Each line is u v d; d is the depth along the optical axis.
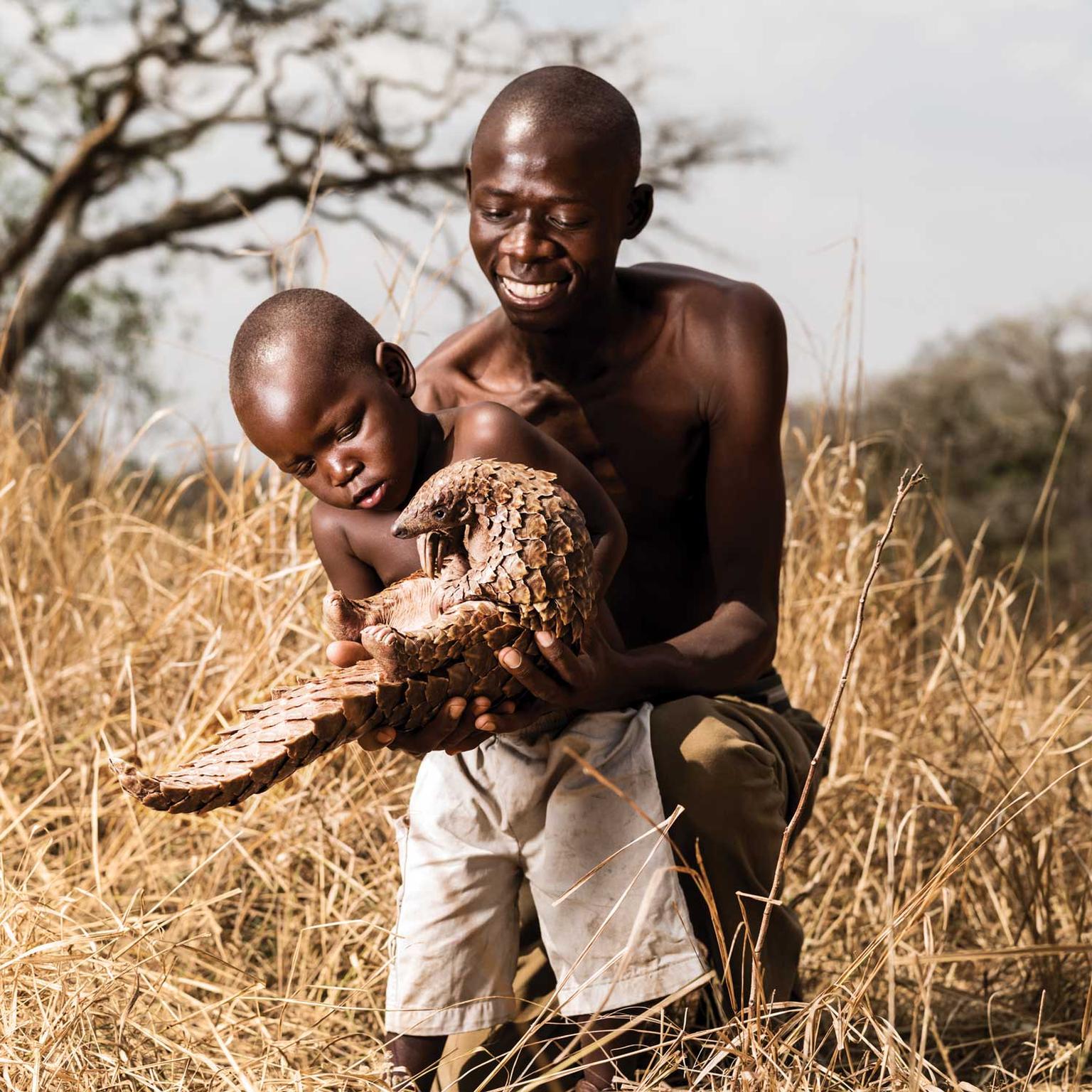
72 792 3.48
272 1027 2.62
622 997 2.28
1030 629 4.93
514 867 2.42
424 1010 2.34
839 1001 2.45
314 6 15.14
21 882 2.83
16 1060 2.10
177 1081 2.26
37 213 15.78
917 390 15.49
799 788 2.67
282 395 2.11
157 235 15.70
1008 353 15.73
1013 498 13.79
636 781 2.33
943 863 2.31
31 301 15.34
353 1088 2.40
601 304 2.58
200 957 2.82
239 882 3.26
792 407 4.57
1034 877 3.22
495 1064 2.49
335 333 2.13
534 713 2.19
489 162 2.42
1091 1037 2.54
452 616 2.00
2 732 3.66
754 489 2.67
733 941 2.23
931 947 2.26
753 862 2.44
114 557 4.33
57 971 2.35
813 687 4.02
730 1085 2.12
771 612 2.69
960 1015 2.92
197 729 3.27
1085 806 3.73
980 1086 2.43
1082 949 1.96
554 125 2.37
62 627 3.99
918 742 4.03
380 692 1.92
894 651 4.25
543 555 2.04
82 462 4.68
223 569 3.68
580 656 2.12
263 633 3.59
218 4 15.30
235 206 15.75
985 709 4.23
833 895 3.38
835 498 4.21
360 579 2.35
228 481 4.23
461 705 2.03
